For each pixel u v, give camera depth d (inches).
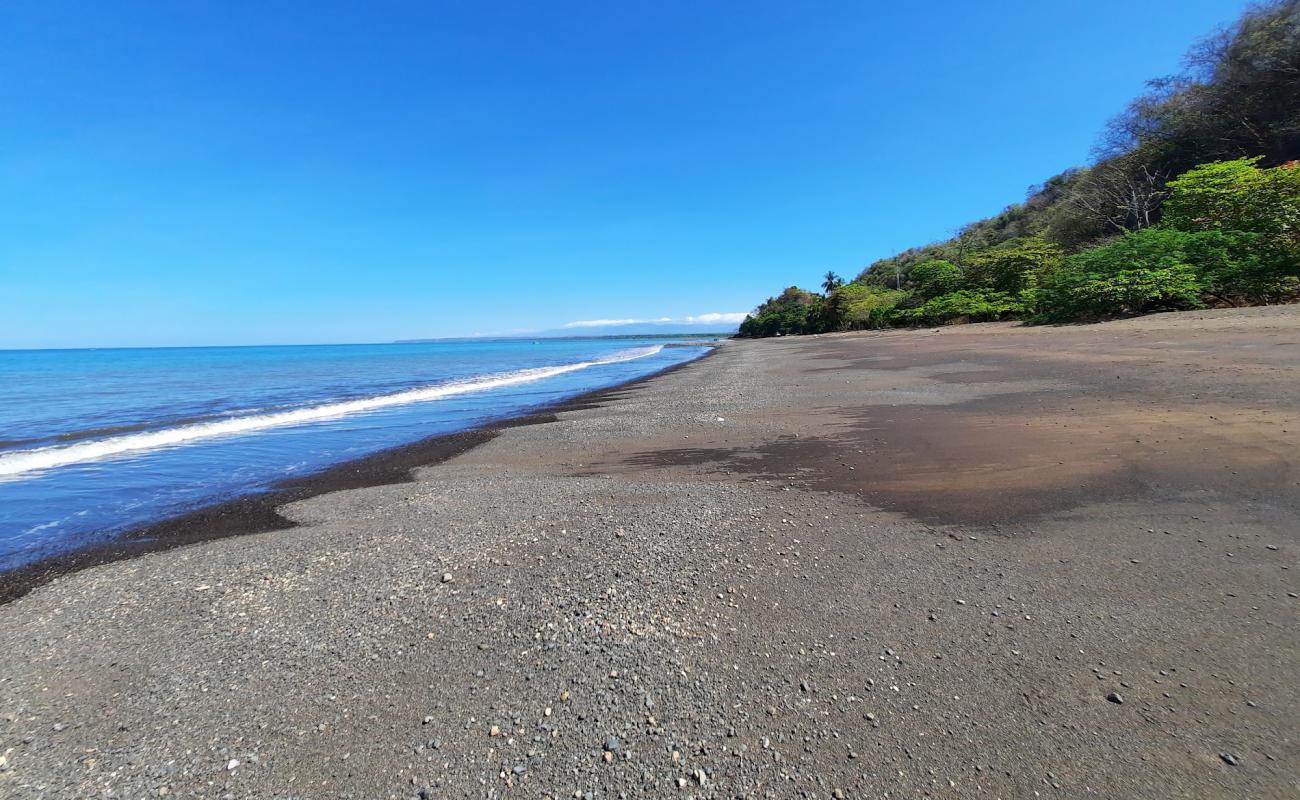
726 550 157.8
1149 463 200.2
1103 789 72.7
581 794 78.0
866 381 545.0
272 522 221.1
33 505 252.7
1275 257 724.7
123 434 435.2
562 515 199.6
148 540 206.1
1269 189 743.1
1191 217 863.1
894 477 219.5
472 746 87.8
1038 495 182.7
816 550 154.4
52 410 593.6
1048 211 2101.4
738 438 325.7
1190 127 1148.5
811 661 104.0
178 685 109.0
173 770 86.7
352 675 108.7
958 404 368.2
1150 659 96.8
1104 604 115.3
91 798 82.4
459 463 317.1
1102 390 355.9
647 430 376.8
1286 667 91.7
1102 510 164.9
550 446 348.2
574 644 113.8
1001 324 1365.7
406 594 141.9
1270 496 160.6
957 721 86.4
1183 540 140.2
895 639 109.3
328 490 269.3
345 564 165.3
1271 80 1011.3
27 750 92.8
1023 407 331.9
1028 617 113.0
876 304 2507.4
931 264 2068.2
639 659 107.4
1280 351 414.3
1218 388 313.9
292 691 104.8
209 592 151.9
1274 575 120.3
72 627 136.5
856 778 77.8
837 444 287.4
